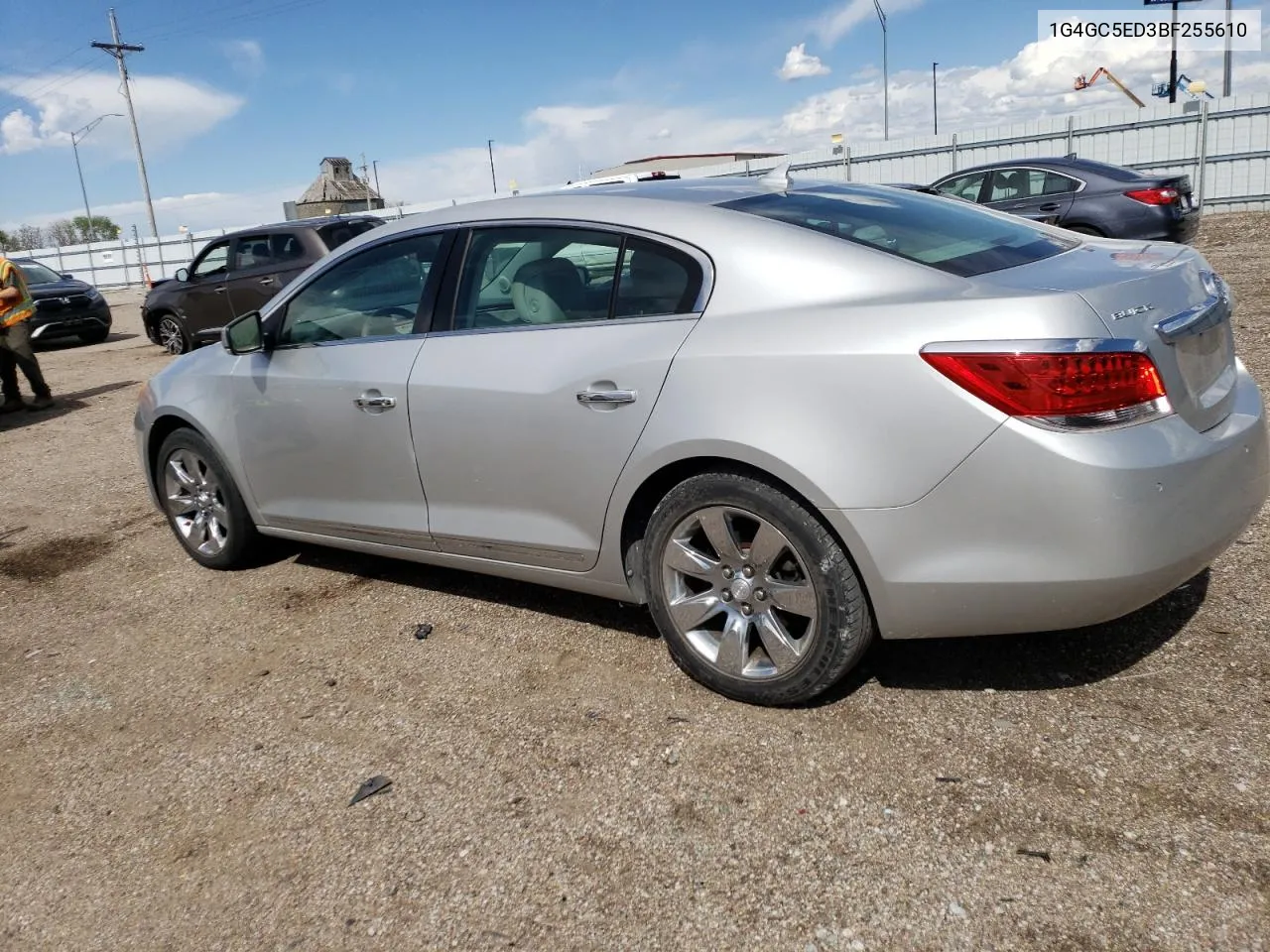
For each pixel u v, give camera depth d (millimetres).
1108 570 2445
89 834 2795
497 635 3766
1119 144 19969
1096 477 2389
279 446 4172
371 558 4773
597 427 3094
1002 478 2465
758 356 2758
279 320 4184
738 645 3002
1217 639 3143
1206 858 2234
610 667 3410
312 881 2492
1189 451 2521
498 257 3475
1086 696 2916
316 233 11562
